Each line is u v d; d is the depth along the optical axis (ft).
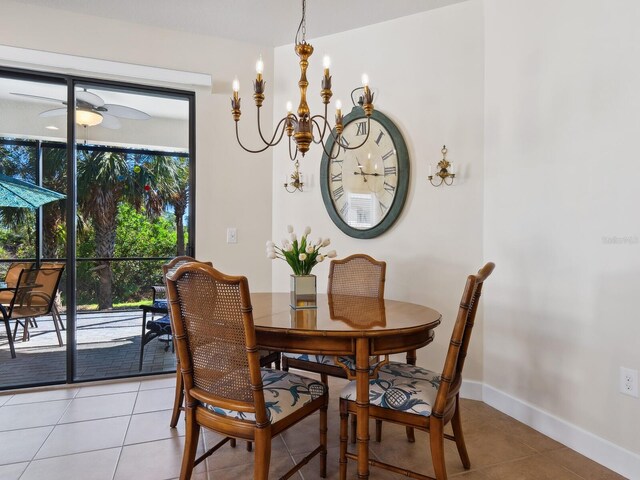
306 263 6.31
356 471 5.69
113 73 9.18
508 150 7.50
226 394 4.53
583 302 6.09
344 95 9.57
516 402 7.29
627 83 5.46
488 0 8.00
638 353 5.37
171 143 9.95
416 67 8.79
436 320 5.38
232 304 4.19
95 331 9.29
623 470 5.51
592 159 5.95
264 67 10.27
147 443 6.36
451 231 8.40
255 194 10.27
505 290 7.55
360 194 9.30
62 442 6.36
